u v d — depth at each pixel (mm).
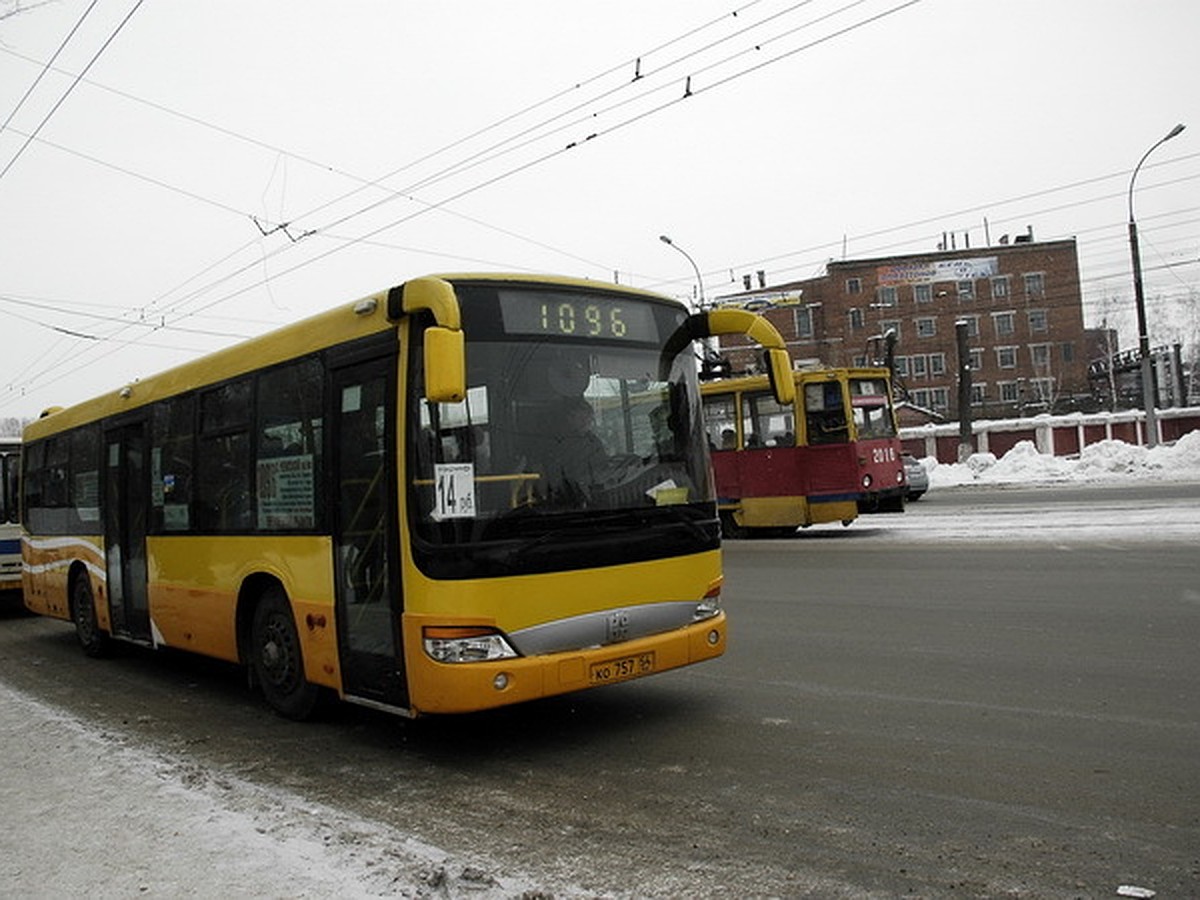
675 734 5914
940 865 3811
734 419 18703
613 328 6078
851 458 17328
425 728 6434
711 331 6539
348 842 4293
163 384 8477
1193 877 3600
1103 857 3805
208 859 4148
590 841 4262
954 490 29938
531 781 5188
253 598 7230
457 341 4949
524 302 5715
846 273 70375
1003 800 4473
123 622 9273
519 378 5582
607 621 5582
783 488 17938
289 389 6629
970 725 5699
